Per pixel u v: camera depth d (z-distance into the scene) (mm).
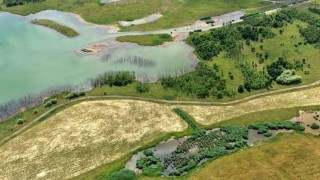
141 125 118500
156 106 127688
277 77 140750
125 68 151750
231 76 141875
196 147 108375
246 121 118688
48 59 160625
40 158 106000
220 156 103875
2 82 144125
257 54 156625
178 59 157250
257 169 97875
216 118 121250
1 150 109812
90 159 105000
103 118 121688
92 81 141875
